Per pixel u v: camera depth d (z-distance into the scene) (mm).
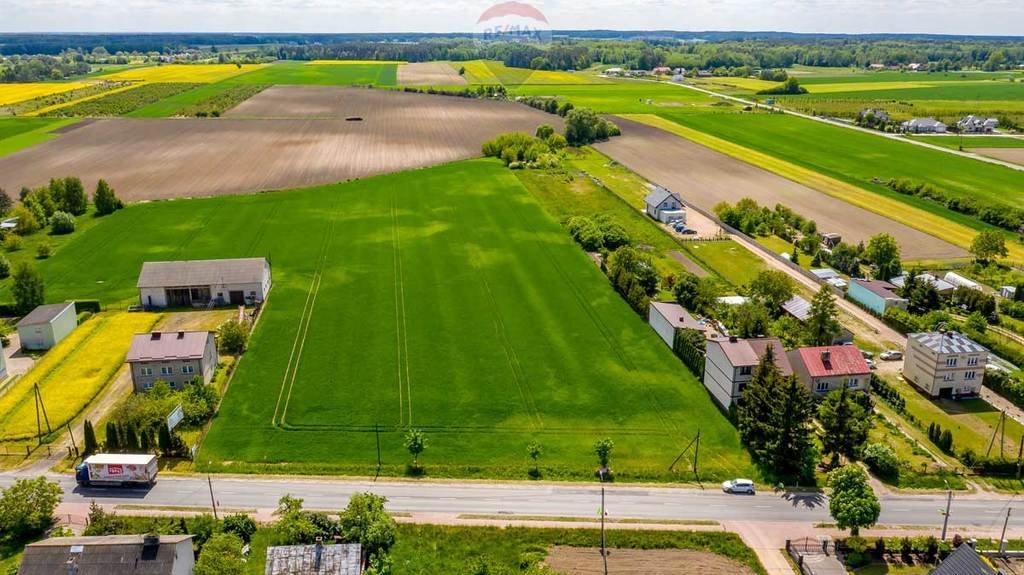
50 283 153500
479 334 129750
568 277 155875
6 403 108688
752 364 103875
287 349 124312
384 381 114250
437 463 95500
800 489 91125
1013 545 80938
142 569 69812
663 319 127438
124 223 191625
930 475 93250
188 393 106875
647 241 180625
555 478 92875
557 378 115500
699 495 89688
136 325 134250
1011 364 120438
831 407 97875
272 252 169500
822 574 76250
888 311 137125
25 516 81938
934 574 71188
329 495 89125
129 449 96625
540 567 74562
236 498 88562
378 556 77062
